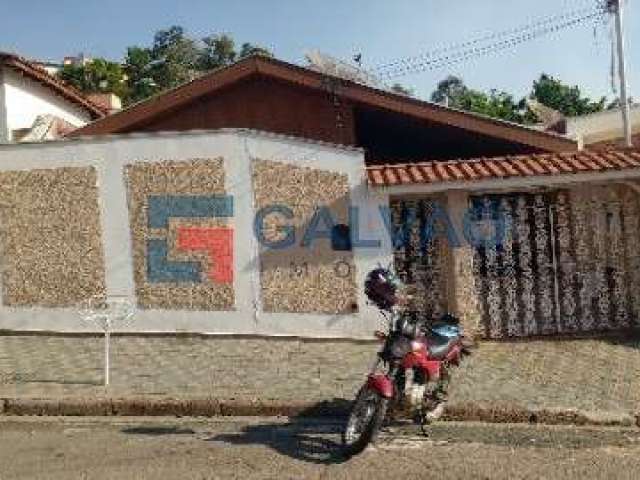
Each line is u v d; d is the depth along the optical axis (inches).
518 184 402.3
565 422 291.0
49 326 437.7
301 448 255.0
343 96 500.7
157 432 274.5
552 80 1776.6
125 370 355.3
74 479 222.1
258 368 358.0
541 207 435.8
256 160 421.4
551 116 1126.4
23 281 440.8
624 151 433.7
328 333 417.1
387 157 567.5
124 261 432.1
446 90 2503.7
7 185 441.7
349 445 241.0
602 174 400.2
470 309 419.8
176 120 538.3
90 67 2050.9
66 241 436.8
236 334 422.9
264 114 530.6
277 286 421.1
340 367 359.6
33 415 299.4
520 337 424.5
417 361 251.4
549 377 342.3
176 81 2960.1
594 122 894.4
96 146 432.8
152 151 428.8
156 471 229.6
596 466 239.3
